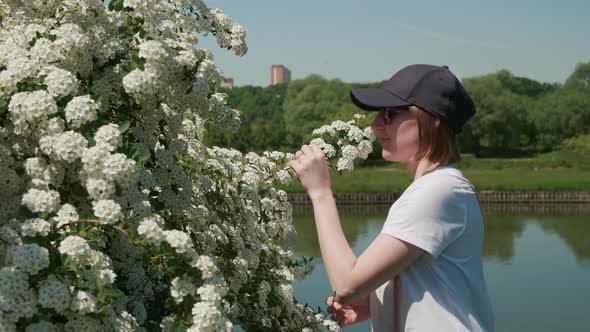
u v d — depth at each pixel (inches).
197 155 142.4
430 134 89.9
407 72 92.4
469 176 2336.4
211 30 147.0
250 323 157.6
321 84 3659.0
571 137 3489.2
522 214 1417.3
